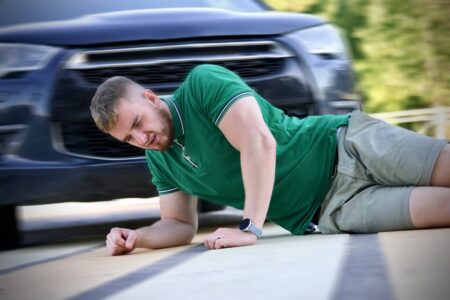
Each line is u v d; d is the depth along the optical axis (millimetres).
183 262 2598
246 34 4391
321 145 3316
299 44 4461
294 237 3289
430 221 3068
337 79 4492
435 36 15727
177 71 4301
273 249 2762
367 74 15828
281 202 3318
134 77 4258
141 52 4277
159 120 3084
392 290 1707
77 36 4223
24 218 6789
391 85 15820
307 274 2025
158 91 4258
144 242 3281
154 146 3129
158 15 4430
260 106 3277
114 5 4699
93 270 2631
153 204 7172
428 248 2395
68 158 4098
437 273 1905
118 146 4172
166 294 1909
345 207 3264
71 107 4137
